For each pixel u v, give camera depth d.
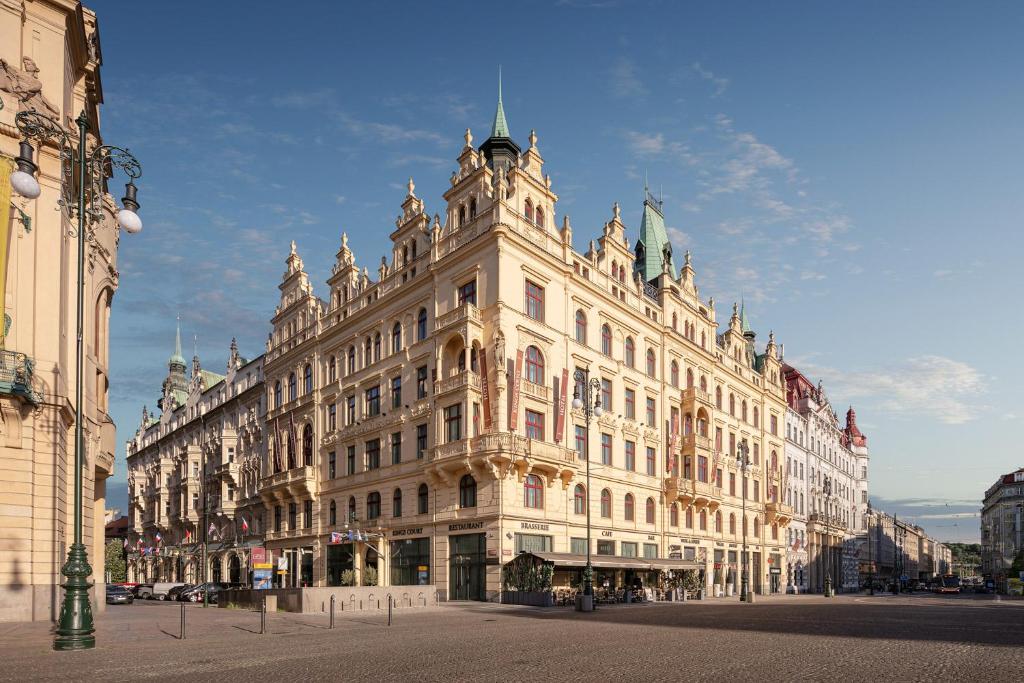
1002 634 24.48
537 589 44.53
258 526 80.81
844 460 124.06
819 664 16.42
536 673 15.34
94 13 38.50
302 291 74.50
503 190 51.62
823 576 104.06
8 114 31.62
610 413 59.59
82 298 21.58
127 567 119.19
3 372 29.92
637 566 51.94
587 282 57.88
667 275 70.44
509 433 48.03
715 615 36.06
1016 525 183.38
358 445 62.28
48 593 30.97
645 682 13.98
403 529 55.44
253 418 84.94
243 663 17.53
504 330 49.81
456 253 53.38
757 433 85.44
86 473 37.78
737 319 84.81
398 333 59.47
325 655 19.05
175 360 122.88
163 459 110.06
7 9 32.62
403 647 20.86
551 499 52.09
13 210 31.69
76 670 16.52
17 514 30.31
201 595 63.00
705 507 71.00
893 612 39.66
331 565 63.94
